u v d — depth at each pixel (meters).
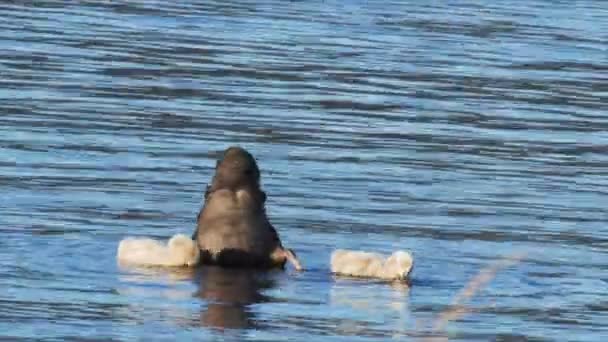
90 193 42.91
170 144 50.06
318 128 53.88
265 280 35.09
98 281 34.00
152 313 31.52
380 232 40.53
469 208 43.84
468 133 54.59
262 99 57.91
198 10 76.44
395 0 83.31
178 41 68.00
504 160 50.78
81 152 48.00
